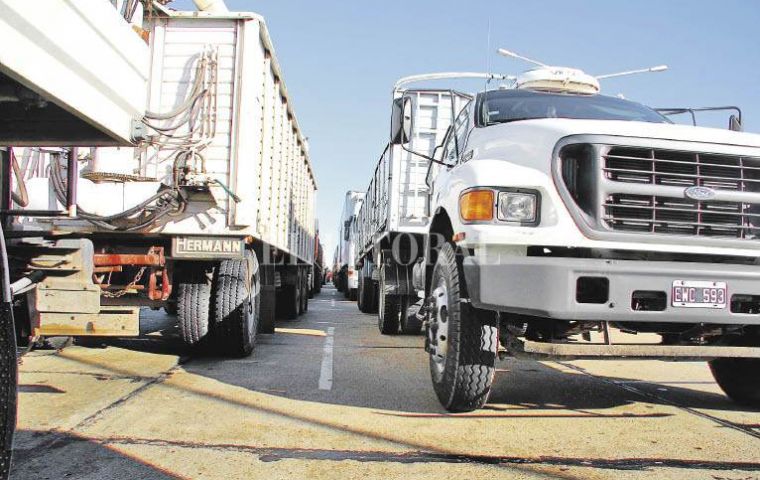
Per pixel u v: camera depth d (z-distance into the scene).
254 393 5.05
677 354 3.79
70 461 3.31
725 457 3.59
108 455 3.42
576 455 3.60
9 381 2.05
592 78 6.00
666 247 3.74
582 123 3.99
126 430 3.88
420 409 4.64
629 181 3.79
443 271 4.62
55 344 6.85
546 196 3.83
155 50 6.46
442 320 4.56
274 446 3.66
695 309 3.62
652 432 4.10
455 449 3.67
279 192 9.17
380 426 4.14
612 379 6.07
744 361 4.76
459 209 4.27
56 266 4.75
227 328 6.66
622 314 3.58
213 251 6.39
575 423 4.30
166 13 6.33
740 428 4.23
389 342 8.77
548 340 4.32
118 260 6.20
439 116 8.85
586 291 3.66
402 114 5.64
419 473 3.26
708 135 3.94
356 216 21.50
